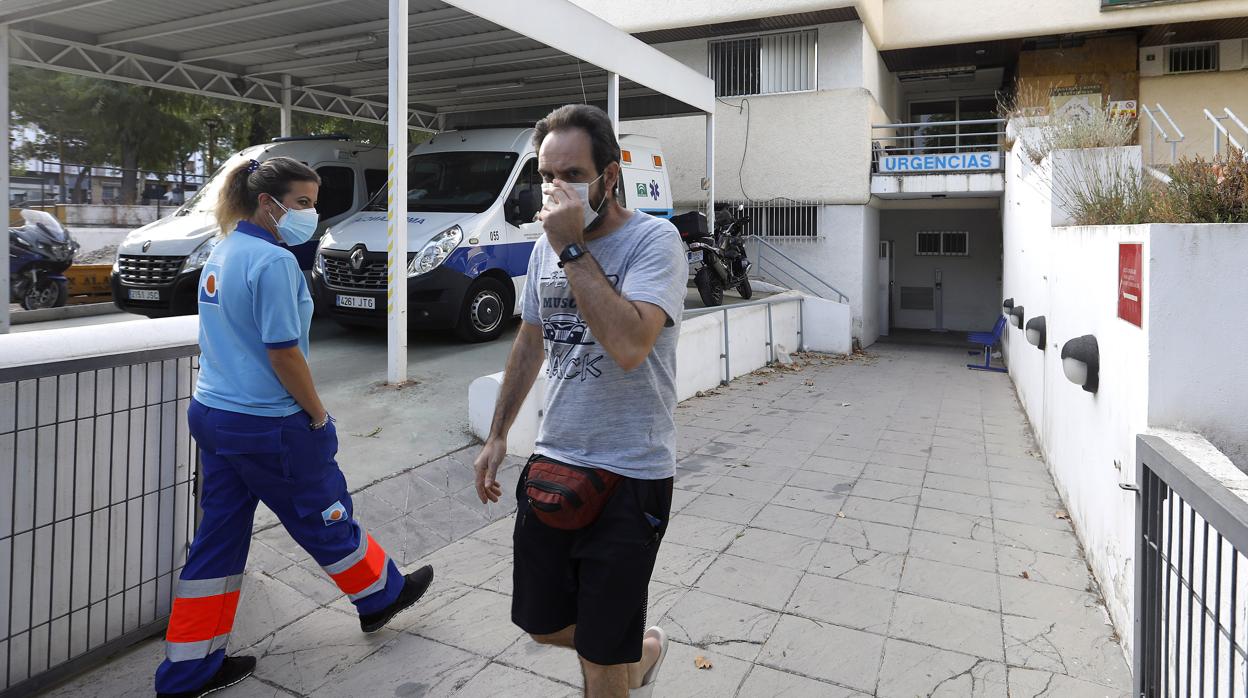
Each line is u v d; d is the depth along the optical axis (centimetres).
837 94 1547
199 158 2222
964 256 2000
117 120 1959
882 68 1792
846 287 1573
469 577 408
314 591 380
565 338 213
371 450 542
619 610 202
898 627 360
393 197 670
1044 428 692
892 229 2050
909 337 1877
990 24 1633
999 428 830
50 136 1964
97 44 992
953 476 623
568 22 888
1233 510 187
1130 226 360
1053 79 1728
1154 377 320
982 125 2069
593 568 204
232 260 277
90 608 308
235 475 289
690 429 778
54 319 1095
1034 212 841
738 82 1631
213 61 1141
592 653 202
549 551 217
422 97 1343
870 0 1515
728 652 335
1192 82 1683
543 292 219
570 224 189
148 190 2108
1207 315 313
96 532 308
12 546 281
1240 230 306
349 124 2270
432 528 467
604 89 1259
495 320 865
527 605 221
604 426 207
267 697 296
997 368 1335
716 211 1498
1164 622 259
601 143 202
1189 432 316
